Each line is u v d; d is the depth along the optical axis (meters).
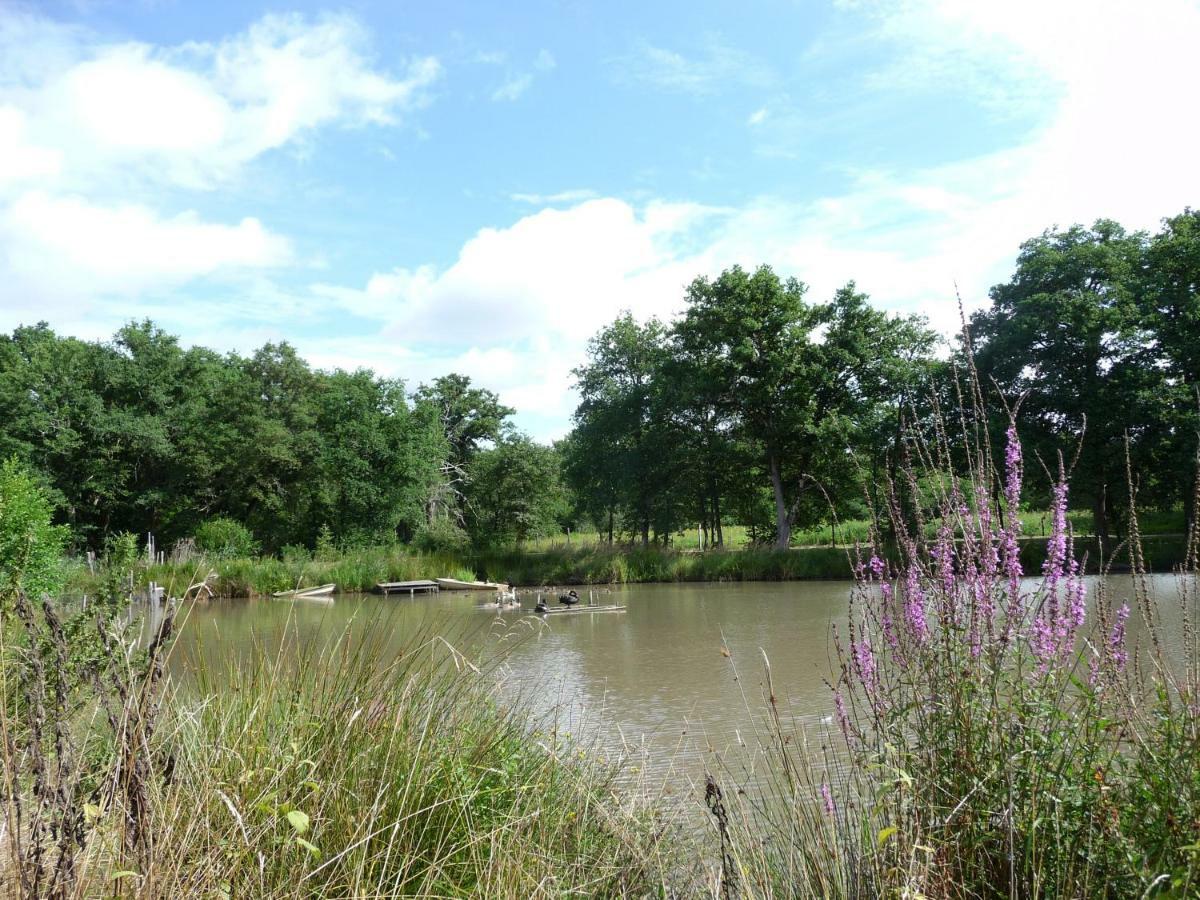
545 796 4.30
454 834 3.65
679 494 42.53
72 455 48.19
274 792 3.09
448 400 65.50
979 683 2.82
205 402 54.12
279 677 4.13
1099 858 2.54
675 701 9.88
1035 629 2.93
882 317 39.41
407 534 55.56
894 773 2.82
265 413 50.53
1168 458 29.62
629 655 14.12
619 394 43.53
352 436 51.31
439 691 4.83
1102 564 3.17
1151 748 2.69
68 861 2.20
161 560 33.00
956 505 3.20
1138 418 29.80
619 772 5.35
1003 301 35.72
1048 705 2.73
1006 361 32.72
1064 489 3.10
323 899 2.88
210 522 44.88
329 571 32.97
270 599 28.64
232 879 2.66
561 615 21.25
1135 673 3.20
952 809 2.71
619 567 33.59
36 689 2.37
